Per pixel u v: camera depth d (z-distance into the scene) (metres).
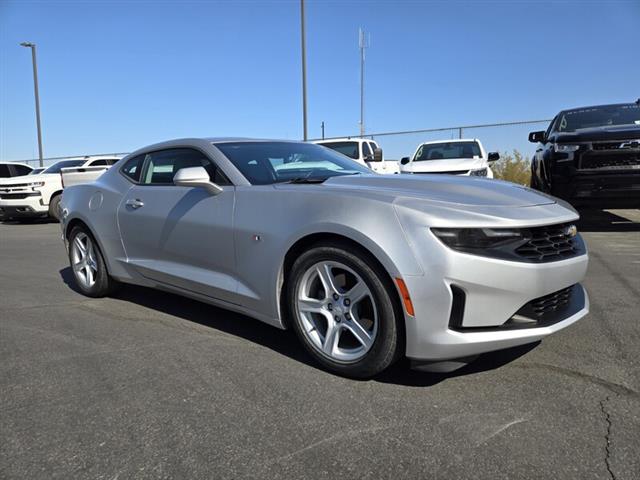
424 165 10.77
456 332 2.60
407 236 2.63
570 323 2.90
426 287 2.58
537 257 2.73
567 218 2.98
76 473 2.14
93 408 2.70
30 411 2.68
